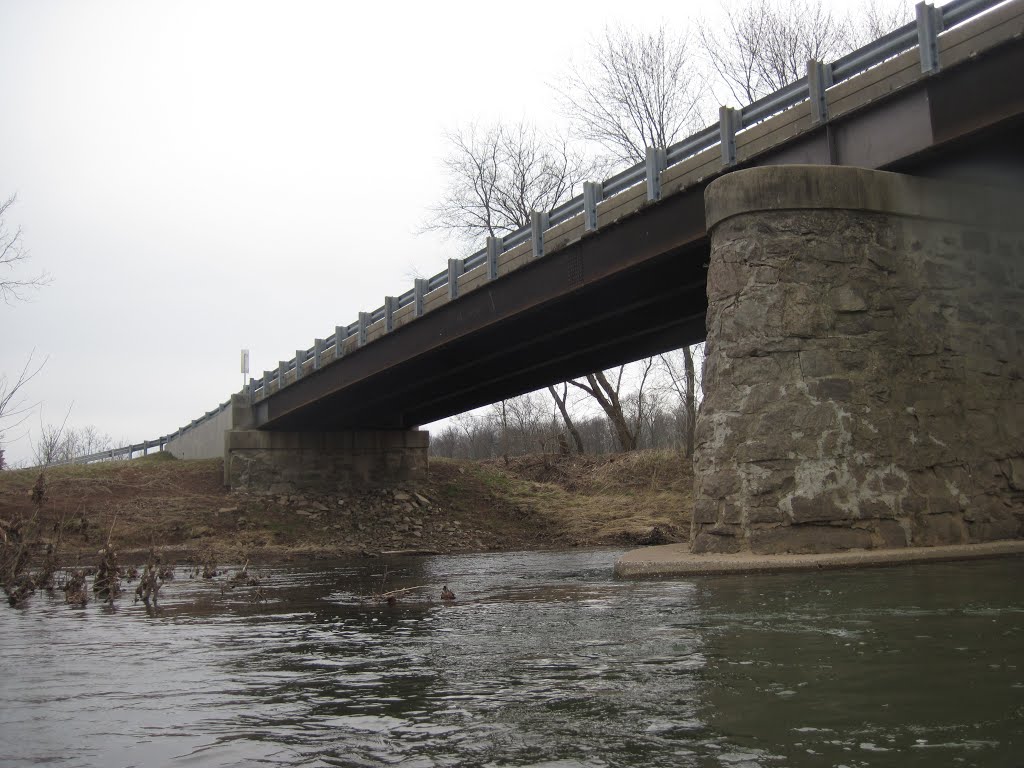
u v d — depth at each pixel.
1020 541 11.95
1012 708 3.83
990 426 12.77
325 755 3.74
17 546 15.66
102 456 56.34
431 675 5.48
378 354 28.38
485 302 22.75
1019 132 12.11
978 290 13.31
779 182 12.70
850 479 11.76
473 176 46.91
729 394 12.45
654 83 38.09
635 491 38.50
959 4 12.17
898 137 12.94
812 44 34.47
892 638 5.52
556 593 10.56
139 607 11.34
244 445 37.03
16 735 4.20
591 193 18.97
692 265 18.14
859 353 12.32
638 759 3.45
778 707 4.05
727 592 8.66
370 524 33.56
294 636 7.81
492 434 85.69
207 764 3.65
